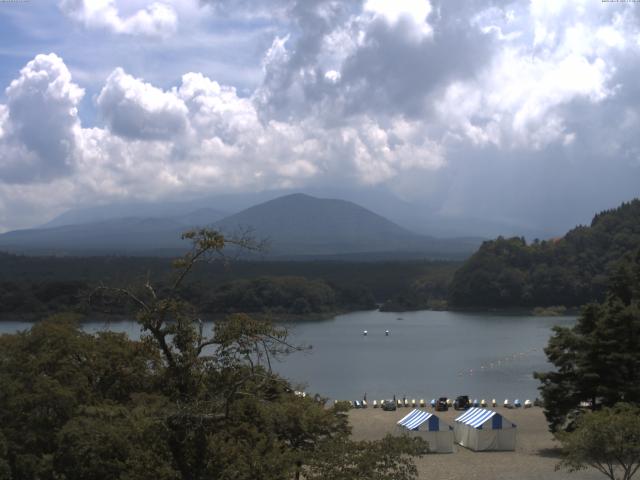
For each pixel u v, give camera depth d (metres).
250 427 33.91
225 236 34.03
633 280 115.88
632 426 46.94
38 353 44.19
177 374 33.16
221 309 152.88
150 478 30.77
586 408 70.25
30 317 189.38
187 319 33.22
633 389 66.88
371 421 89.88
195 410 31.64
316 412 48.31
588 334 71.38
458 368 151.12
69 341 45.16
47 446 38.47
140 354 36.44
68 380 42.50
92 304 35.09
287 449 35.75
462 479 59.28
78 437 34.66
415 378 138.38
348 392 123.25
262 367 33.44
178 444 31.92
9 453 37.16
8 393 39.12
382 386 129.50
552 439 73.56
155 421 32.06
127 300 34.34
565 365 70.50
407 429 71.81
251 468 31.53
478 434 71.19
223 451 31.81
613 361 67.62
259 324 32.88
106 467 34.06
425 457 68.50
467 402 102.31
